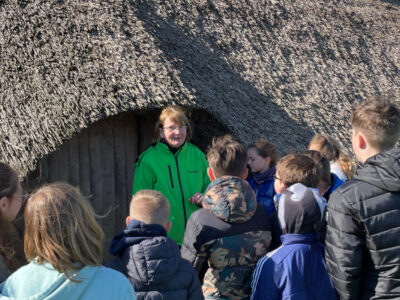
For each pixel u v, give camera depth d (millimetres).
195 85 3953
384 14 8258
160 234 2133
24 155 3170
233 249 2320
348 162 3508
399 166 1833
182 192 3314
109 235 3893
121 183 3955
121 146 3930
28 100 3461
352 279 1911
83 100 3389
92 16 4055
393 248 1848
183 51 4520
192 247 2371
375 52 6988
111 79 3543
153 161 3320
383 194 1890
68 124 3281
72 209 1597
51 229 1539
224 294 2344
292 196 2229
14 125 3330
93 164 3771
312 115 5066
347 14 7559
